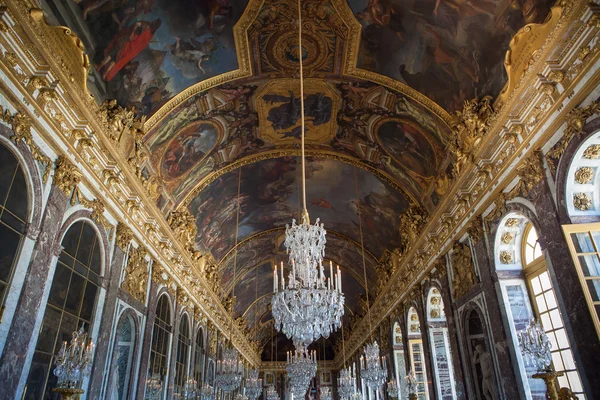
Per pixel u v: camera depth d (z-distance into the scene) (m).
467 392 13.87
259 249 31.42
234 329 35.84
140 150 14.02
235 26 13.42
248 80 15.84
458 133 13.67
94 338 10.90
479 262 13.04
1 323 7.31
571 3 7.92
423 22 12.48
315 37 14.29
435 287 17.86
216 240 26.03
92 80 11.21
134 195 13.61
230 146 19.31
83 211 10.62
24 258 8.05
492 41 11.27
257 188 23.58
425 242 18.69
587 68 8.02
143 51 12.36
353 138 19.34
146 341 14.57
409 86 14.90
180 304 19.62
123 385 12.95
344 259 32.97
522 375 10.81
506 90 10.69
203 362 24.42
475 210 13.55
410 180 19.17
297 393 20.92
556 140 9.22
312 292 9.26
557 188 9.01
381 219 24.30
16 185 8.00
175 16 12.14
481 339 13.03
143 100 13.63
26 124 8.20
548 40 8.62
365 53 14.59
